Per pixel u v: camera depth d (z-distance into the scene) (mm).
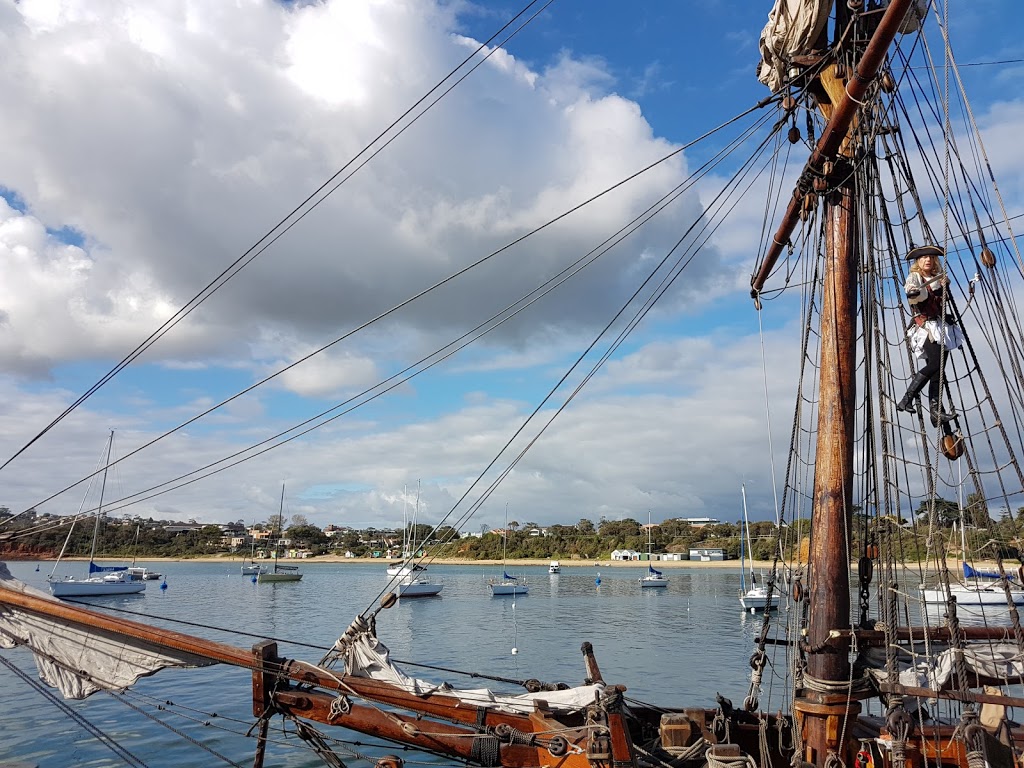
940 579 7684
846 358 8273
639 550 181500
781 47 9281
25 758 18531
